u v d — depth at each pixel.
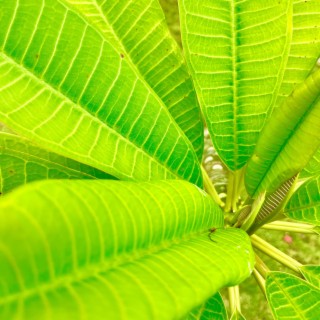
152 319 0.11
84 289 0.11
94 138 0.24
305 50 0.33
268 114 0.31
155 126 0.27
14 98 0.22
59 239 0.11
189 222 0.20
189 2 0.28
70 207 0.12
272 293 0.31
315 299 0.31
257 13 0.28
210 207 0.23
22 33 0.21
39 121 0.22
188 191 0.20
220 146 0.33
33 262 0.10
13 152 0.28
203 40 0.29
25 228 0.10
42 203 0.11
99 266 0.13
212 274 0.15
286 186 0.27
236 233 0.24
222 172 0.51
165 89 0.34
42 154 0.30
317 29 0.32
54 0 0.22
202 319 0.28
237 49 0.29
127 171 0.26
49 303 0.10
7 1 0.21
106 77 0.24
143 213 0.16
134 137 0.26
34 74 0.22
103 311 0.10
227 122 0.32
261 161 0.27
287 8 0.28
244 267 0.18
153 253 0.15
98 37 0.23
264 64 0.30
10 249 0.10
